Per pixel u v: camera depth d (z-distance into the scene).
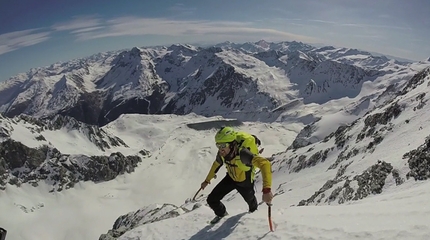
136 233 12.29
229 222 10.16
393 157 32.94
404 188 25.05
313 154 96.12
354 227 7.72
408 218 7.43
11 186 197.00
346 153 74.44
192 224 11.44
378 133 66.69
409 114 63.72
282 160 116.00
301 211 10.04
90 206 193.25
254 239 8.63
